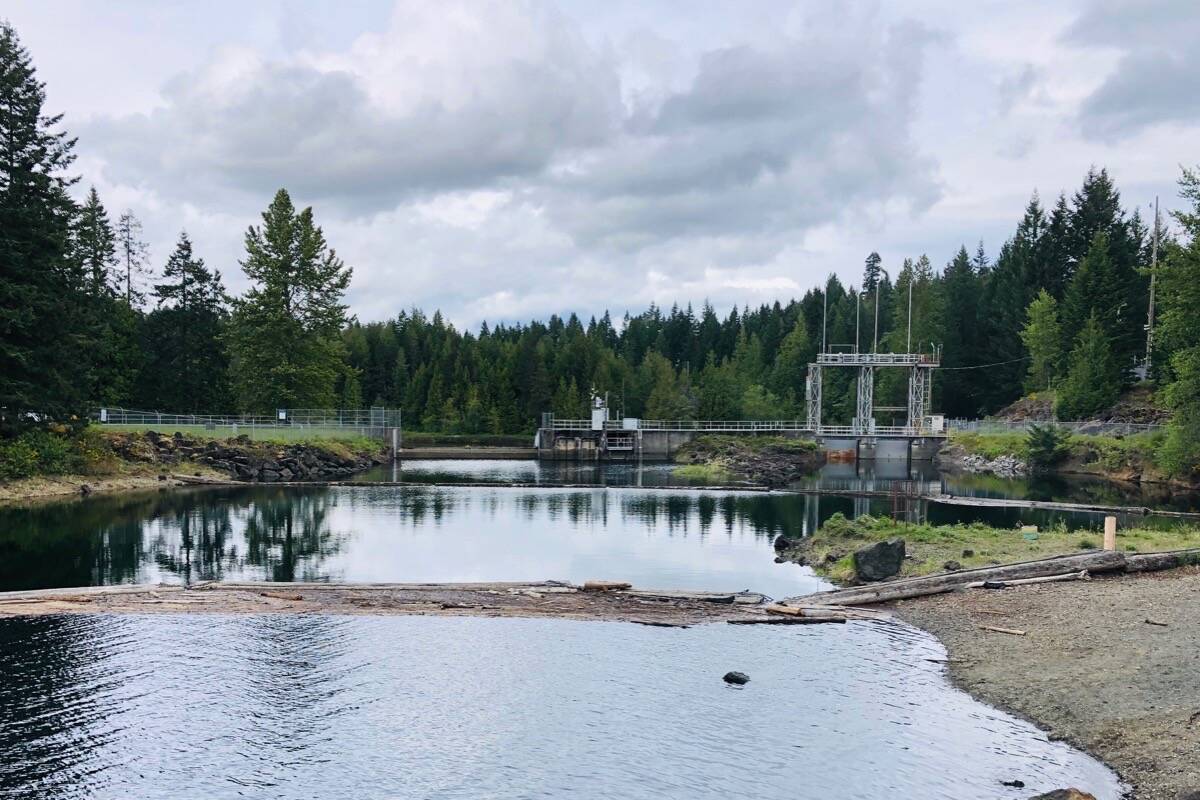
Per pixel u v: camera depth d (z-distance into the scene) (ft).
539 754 43.73
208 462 209.87
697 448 317.63
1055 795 36.63
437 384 477.77
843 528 109.29
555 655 60.90
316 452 239.71
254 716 48.55
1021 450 273.54
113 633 65.41
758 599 79.77
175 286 260.42
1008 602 74.18
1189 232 179.83
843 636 66.49
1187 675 51.52
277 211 263.49
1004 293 387.34
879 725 47.52
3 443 161.38
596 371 489.26
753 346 512.63
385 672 56.75
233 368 328.49
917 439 316.81
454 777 41.14
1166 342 189.78
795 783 40.40
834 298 584.40
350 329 559.79
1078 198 371.35
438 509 157.28
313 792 39.58
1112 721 46.29
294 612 72.84
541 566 101.60
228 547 112.47
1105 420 280.72
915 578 81.05
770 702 51.34
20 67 164.86
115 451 192.34
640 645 63.87
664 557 107.96
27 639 63.46
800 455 293.84
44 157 167.63
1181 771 39.60
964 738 45.57
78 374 174.09
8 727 46.65
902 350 404.36
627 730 46.91
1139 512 145.79
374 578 93.71
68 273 178.09
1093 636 61.46
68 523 129.70
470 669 57.52
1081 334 300.81
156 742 44.83
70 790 39.37
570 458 337.11
